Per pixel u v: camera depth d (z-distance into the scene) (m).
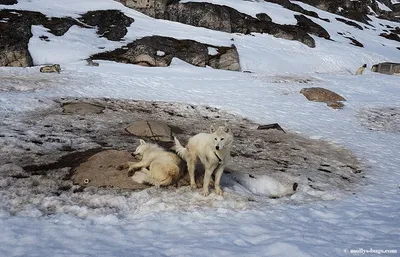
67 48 24.17
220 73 24.70
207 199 6.29
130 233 4.84
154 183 6.56
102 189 6.36
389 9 74.75
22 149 8.23
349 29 50.50
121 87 17.55
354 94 20.97
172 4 35.03
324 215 5.98
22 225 4.89
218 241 4.54
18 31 23.34
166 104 15.52
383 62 37.53
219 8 36.38
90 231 4.86
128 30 29.16
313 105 17.67
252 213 5.86
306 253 4.07
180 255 4.08
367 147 11.77
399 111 17.48
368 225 5.40
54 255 4.03
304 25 42.47
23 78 17.02
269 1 48.38
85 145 8.99
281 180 8.07
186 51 27.31
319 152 10.89
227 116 14.71
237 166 8.75
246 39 35.06
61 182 6.58
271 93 19.61
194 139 6.59
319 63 34.72
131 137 10.16
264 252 4.14
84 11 30.70
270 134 12.52
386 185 8.31
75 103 13.14
